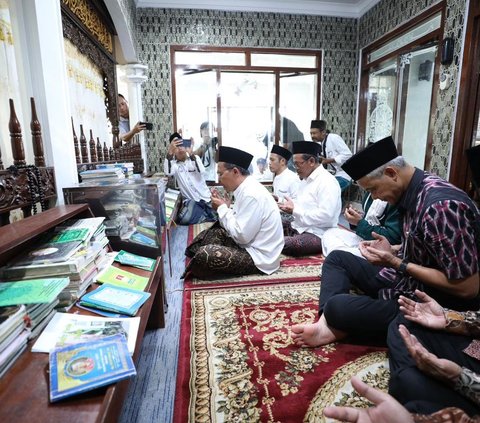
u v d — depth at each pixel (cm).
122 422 104
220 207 233
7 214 123
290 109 510
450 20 319
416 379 91
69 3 228
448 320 102
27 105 151
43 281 91
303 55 497
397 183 126
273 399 111
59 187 157
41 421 58
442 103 332
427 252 121
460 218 106
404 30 395
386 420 68
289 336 150
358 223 210
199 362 132
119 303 104
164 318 162
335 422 100
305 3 476
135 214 159
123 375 67
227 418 104
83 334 83
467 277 107
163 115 481
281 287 205
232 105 496
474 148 116
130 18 389
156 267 148
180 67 474
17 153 131
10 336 72
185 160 418
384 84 454
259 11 475
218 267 216
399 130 421
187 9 463
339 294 142
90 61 281
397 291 137
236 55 484
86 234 118
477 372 93
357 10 493
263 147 513
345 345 142
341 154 430
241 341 146
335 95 512
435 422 68
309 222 269
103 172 190
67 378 66
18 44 146
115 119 347
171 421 104
